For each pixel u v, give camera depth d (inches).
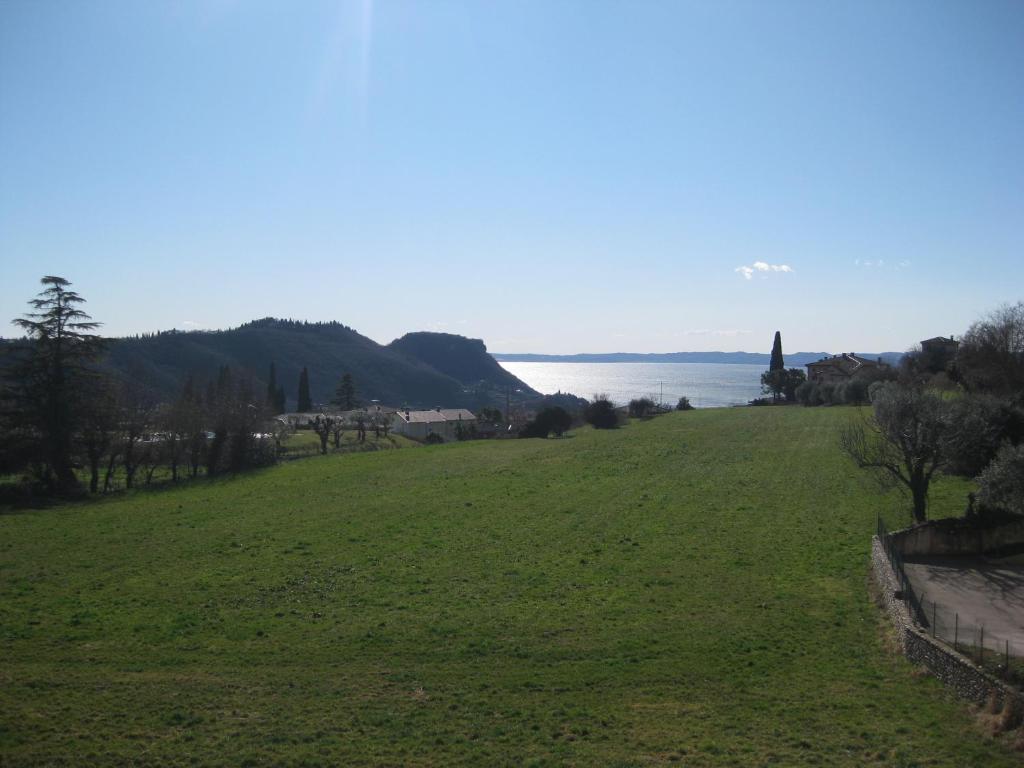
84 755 657.6
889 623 960.9
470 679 829.8
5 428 2208.4
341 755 659.4
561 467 2426.2
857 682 792.9
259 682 827.4
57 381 2256.4
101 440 2362.2
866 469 1866.4
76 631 992.9
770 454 2415.1
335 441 3676.2
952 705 717.3
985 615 967.0
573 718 730.2
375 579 1241.4
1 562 1381.6
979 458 1515.7
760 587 1143.0
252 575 1272.1
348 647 932.6
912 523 1448.1
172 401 2797.7
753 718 717.9
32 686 815.7
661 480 2096.5
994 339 2289.6
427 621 1026.1
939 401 1454.2
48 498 2135.8
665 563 1294.3
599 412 3937.0
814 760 629.3
